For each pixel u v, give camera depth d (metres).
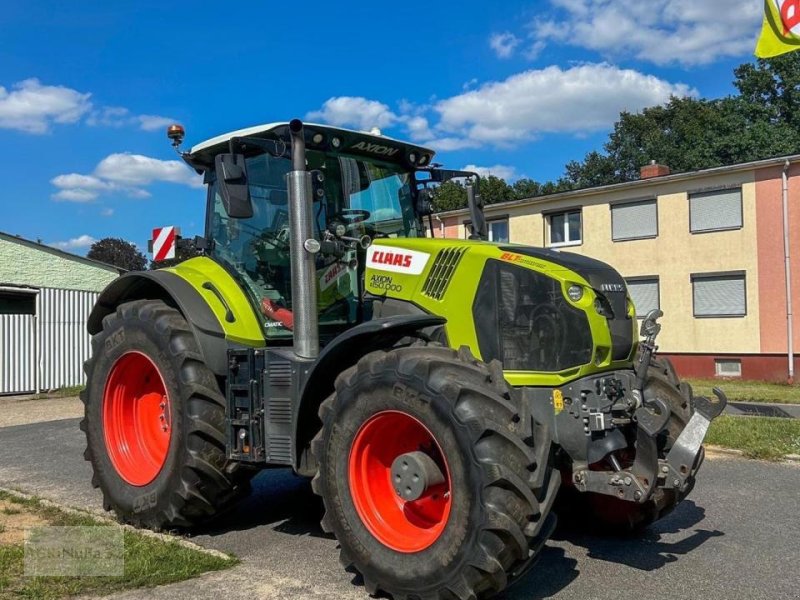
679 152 49.81
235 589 4.05
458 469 3.58
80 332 19.28
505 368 4.36
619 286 4.49
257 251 5.43
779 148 38.75
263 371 4.86
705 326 22.33
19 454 8.76
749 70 41.69
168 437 5.43
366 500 4.05
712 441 8.45
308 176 4.78
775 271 21.03
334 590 4.04
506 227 26.39
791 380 20.55
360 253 5.22
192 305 5.12
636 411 4.03
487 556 3.45
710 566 4.48
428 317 4.29
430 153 5.86
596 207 24.30
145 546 4.72
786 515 5.62
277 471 7.47
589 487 4.10
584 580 4.25
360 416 4.02
